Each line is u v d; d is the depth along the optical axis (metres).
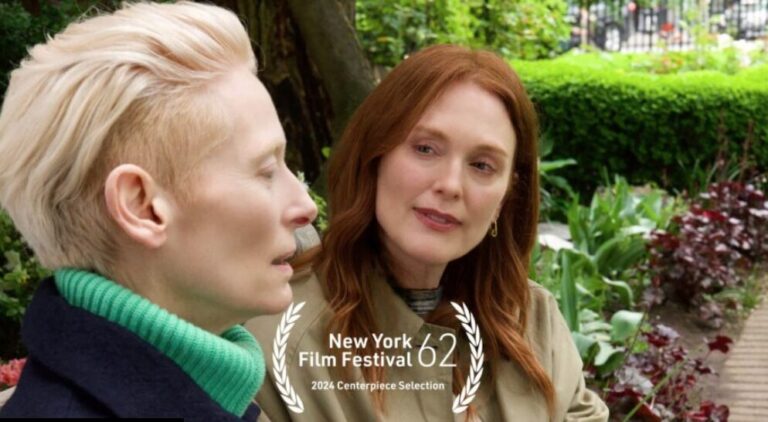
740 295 5.87
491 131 1.57
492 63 1.61
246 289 0.96
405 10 8.50
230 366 0.94
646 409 3.56
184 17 0.95
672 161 7.95
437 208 1.57
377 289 1.68
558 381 1.80
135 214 0.91
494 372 1.75
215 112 0.92
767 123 7.96
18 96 0.93
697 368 4.11
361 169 1.64
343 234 1.65
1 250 3.02
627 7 13.85
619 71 8.63
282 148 0.98
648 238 5.77
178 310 0.97
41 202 0.92
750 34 14.34
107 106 0.89
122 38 0.91
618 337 4.23
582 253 5.20
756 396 4.56
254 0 4.78
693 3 13.67
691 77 8.16
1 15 4.14
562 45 13.61
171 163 0.91
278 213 0.97
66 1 4.37
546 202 7.20
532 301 1.88
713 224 5.99
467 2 9.14
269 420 1.60
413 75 1.58
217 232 0.94
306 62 4.84
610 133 7.86
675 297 5.59
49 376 0.88
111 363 0.88
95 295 0.91
